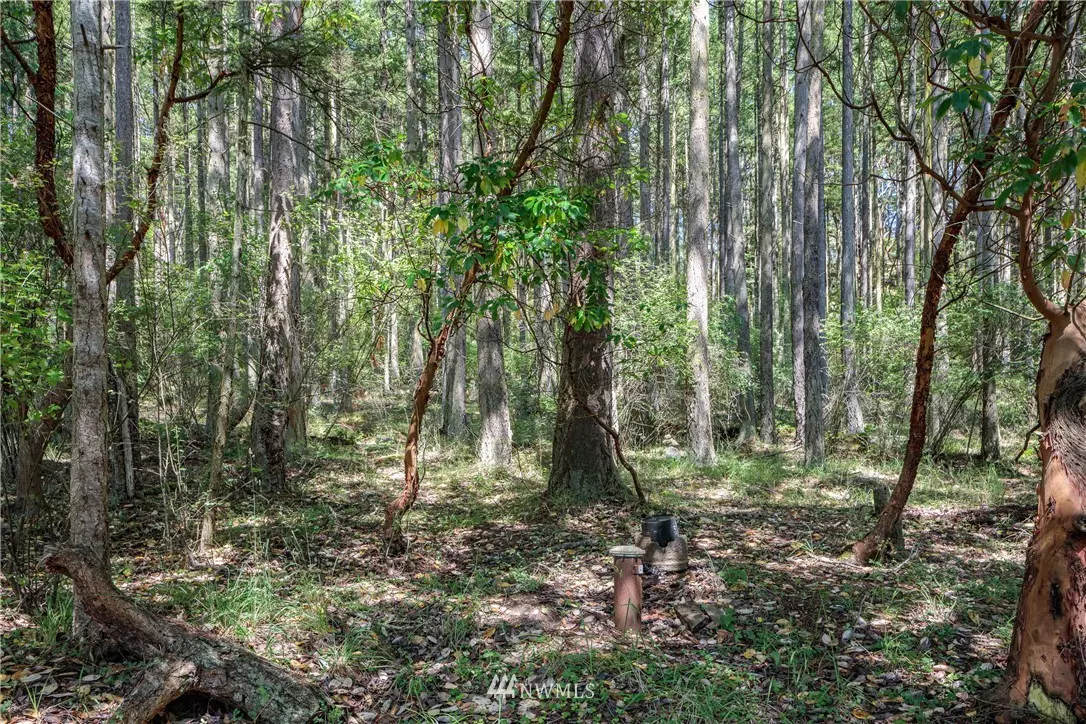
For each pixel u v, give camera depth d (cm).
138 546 659
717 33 2353
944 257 485
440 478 1059
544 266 650
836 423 1441
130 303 714
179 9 601
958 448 1288
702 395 1202
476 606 500
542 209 493
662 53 1972
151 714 327
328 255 1041
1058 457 339
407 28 1559
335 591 528
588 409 781
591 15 783
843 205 1555
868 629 451
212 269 770
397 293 952
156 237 689
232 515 792
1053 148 267
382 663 417
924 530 725
